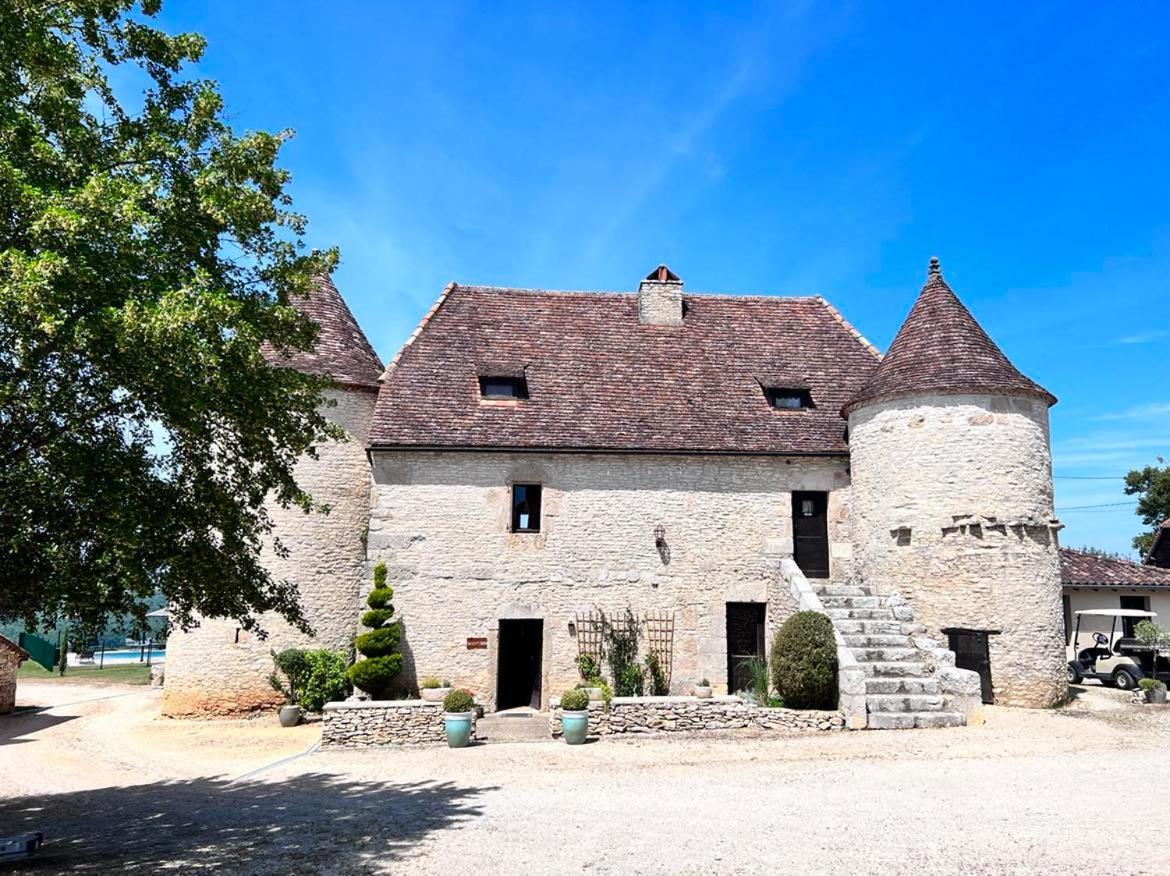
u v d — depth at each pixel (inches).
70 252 246.5
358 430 680.4
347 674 587.2
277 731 590.6
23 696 936.3
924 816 302.7
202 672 633.0
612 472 645.3
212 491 330.6
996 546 564.7
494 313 762.2
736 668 639.1
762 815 309.6
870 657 526.6
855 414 644.7
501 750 476.1
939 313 636.7
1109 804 315.9
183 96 333.4
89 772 507.2
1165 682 697.6
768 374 733.3
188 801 392.8
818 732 482.9
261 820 336.8
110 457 278.8
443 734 515.2
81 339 234.4
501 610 615.2
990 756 409.7
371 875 253.8
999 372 592.1
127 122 314.8
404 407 649.6
